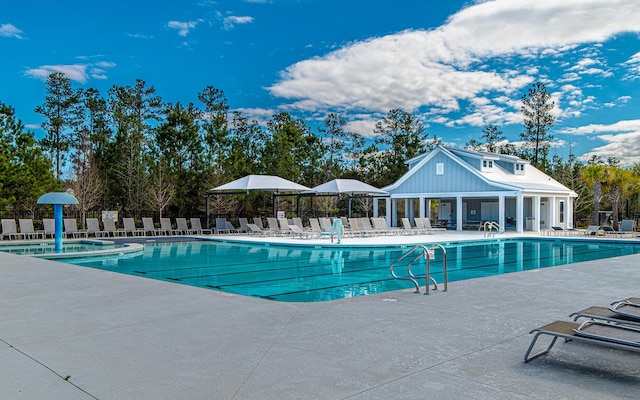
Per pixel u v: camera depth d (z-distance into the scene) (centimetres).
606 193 3225
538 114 4572
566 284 782
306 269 1213
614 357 392
